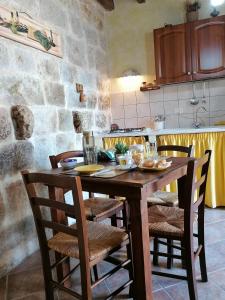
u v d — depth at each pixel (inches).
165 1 140.3
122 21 150.5
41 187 95.3
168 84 139.5
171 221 62.8
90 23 136.6
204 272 66.9
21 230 86.2
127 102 154.1
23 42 88.7
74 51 121.4
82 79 127.8
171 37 126.7
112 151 78.8
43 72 99.6
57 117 107.6
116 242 55.0
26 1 91.1
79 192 46.2
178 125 144.5
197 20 121.7
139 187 49.4
